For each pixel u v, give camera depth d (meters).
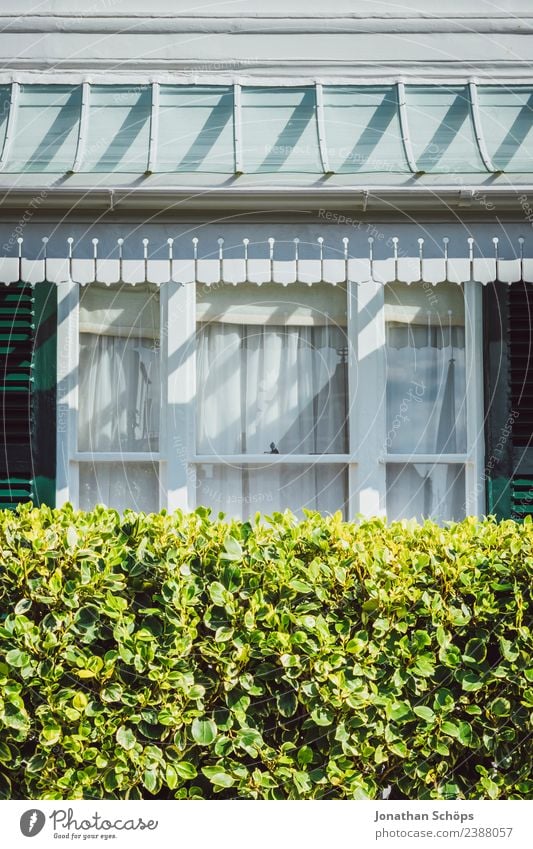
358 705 4.39
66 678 4.45
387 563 4.52
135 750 4.41
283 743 4.50
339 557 4.56
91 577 4.42
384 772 4.61
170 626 4.41
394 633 4.49
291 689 4.49
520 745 4.56
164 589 4.41
